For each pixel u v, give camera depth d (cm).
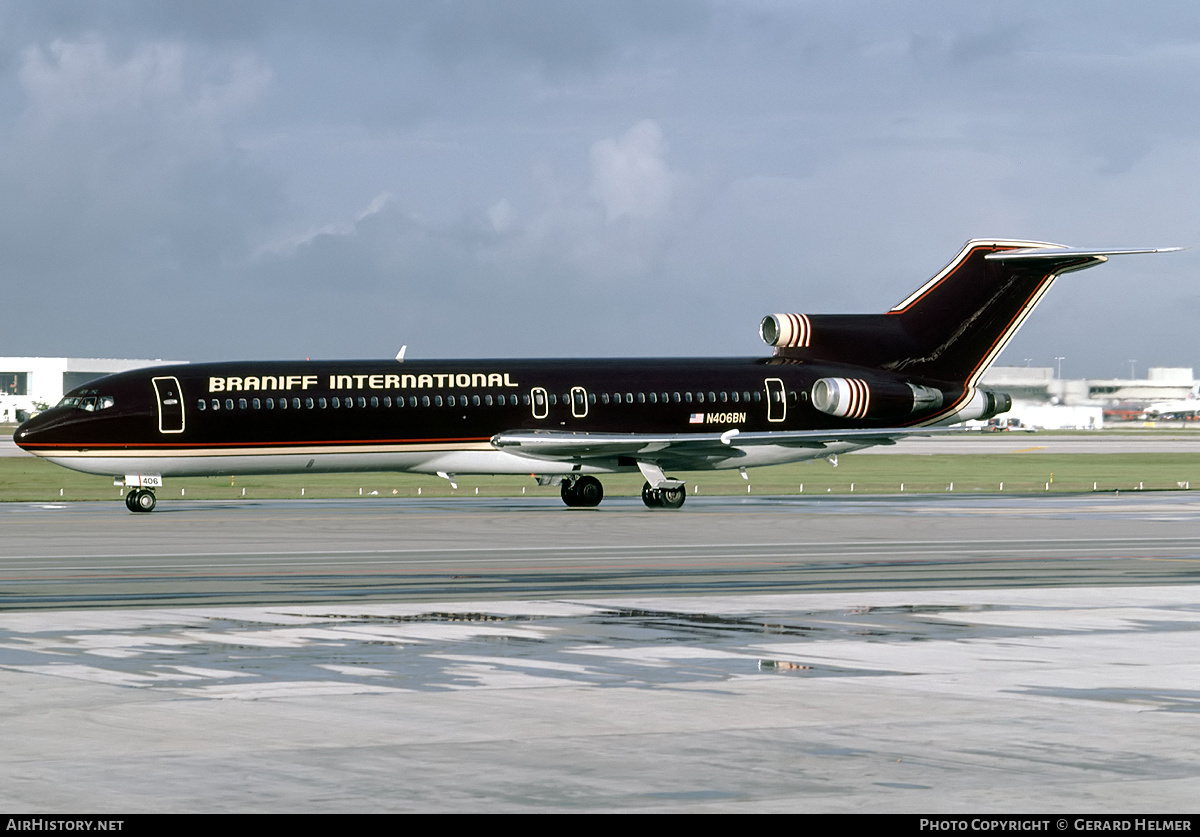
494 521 8962
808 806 2258
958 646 3819
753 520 9144
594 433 10550
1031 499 12006
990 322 11562
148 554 6612
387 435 10012
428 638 3944
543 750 2619
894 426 11256
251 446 9719
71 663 3519
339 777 2423
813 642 3888
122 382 9619
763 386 11000
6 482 14850
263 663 3528
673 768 2492
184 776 2425
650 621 4294
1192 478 17062
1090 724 2839
